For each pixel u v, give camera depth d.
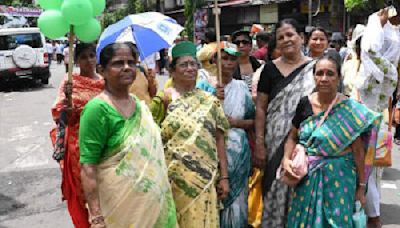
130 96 2.75
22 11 26.41
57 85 17.48
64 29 3.33
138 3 30.22
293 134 3.32
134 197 2.58
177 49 3.17
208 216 3.04
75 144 3.39
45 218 4.94
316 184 3.05
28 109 11.95
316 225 3.04
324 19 16.11
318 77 3.03
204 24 22.16
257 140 3.64
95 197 2.62
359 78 4.39
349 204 3.05
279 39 3.52
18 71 15.95
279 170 3.40
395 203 5.04
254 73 4.38
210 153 3.05
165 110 3.20
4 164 6.99
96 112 2.59
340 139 3.00
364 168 3.12
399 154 6.93
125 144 2.60
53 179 6.21
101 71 2.70
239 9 20.44
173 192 3.03
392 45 4.58
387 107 4.79
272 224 3.59
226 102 3.69
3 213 5.11
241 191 3.67
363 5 11.14
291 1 17.55
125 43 2.69
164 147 3.05
